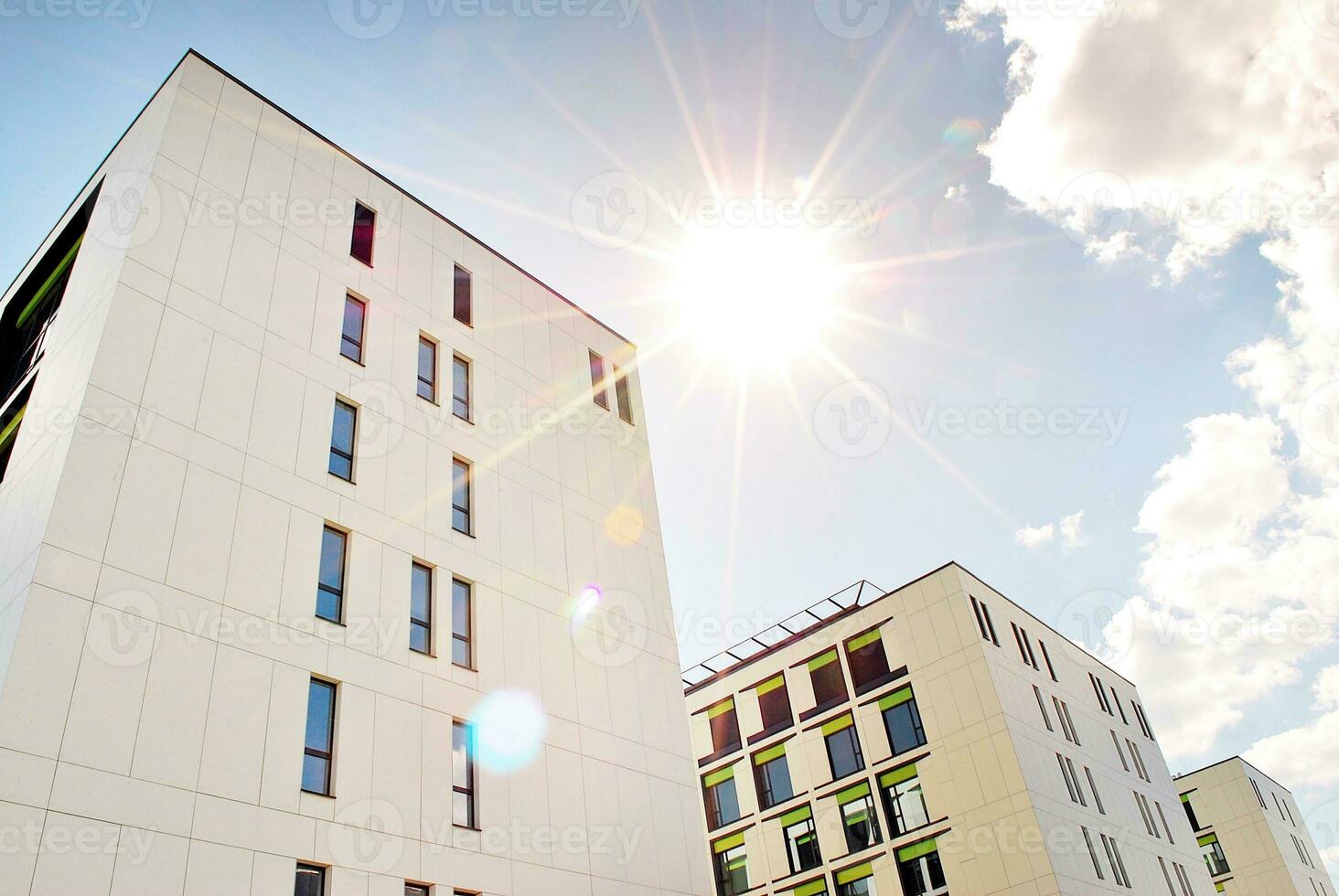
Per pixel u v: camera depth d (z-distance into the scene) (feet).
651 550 105.19
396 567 75.97
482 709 75.87
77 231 85.35
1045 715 153.58
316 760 63.26
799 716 163.02
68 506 58.34
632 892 78.79
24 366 86.48
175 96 79.97
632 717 89.40
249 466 69.26
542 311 110.01
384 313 88.69
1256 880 223.10
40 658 53.06
